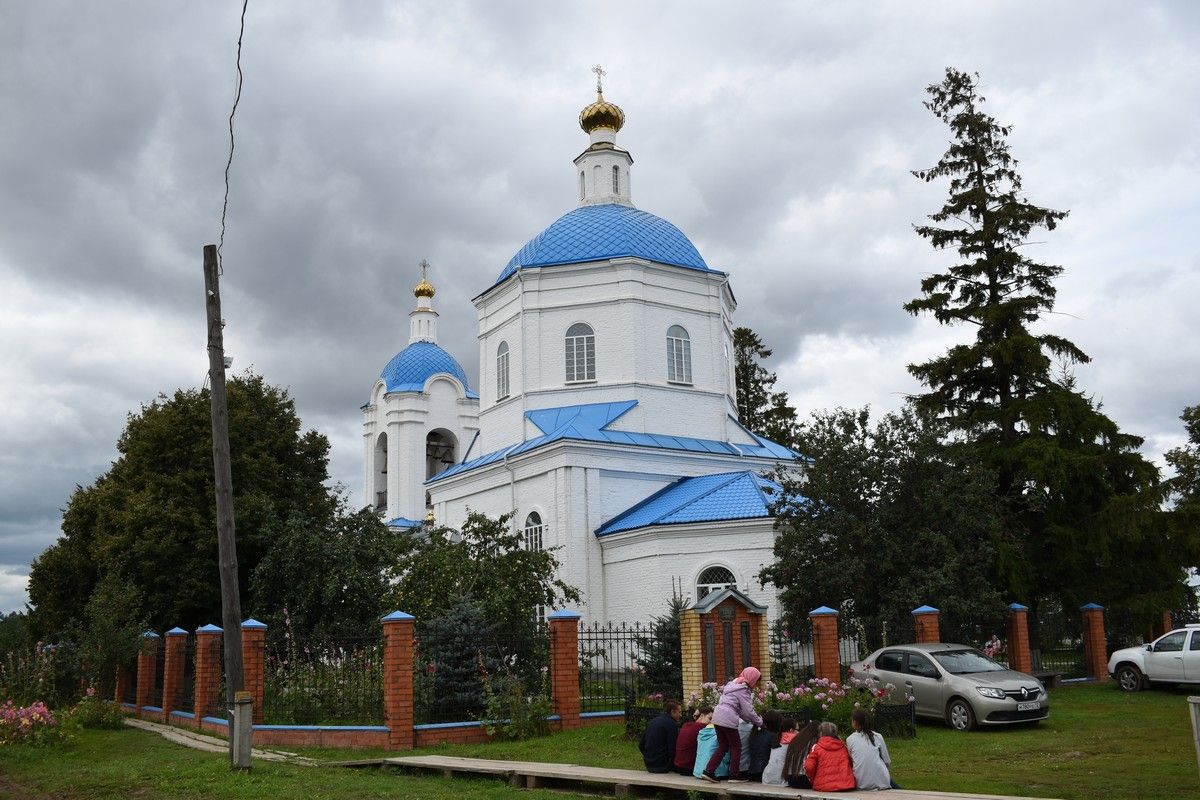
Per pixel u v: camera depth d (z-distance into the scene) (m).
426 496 50.28
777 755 11.63
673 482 33.81
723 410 36.16
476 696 17.77
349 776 13.60
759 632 18.34
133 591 26.97
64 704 25.34
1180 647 21.31
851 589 21.91
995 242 28.36
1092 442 26.39
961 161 29.25
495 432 37.00
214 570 30.36
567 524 31.53
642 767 13.80
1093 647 24.39
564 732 17.55
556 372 35.38
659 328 35.59
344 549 26.69
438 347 54.28
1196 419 27.30
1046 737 15.68
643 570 29.81
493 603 20.67
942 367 27.84
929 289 28.75
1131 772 12.52
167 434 31.25
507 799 11.54
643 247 36.19
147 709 24.64
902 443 22.86
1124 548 25.52
